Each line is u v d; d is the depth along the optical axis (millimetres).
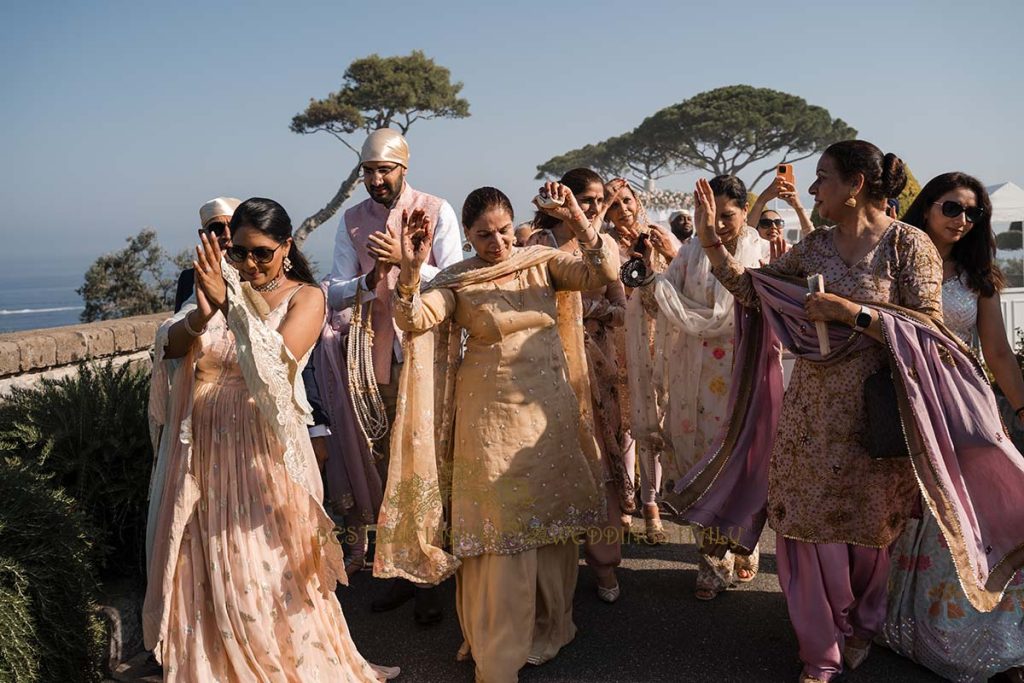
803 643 3664
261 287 3457
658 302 4707
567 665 3896
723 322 4578
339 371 4867
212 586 3189
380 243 3697
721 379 4656
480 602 3771
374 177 4762
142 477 4359
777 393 4125
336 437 4883
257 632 3191
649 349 4965
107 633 3906
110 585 4277
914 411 3410
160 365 3439
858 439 3592
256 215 3330
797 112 56531
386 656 4055
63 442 4316
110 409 4492
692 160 59031
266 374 3062
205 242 3045
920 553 3807
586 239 3781
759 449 4168
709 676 3770
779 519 3738
